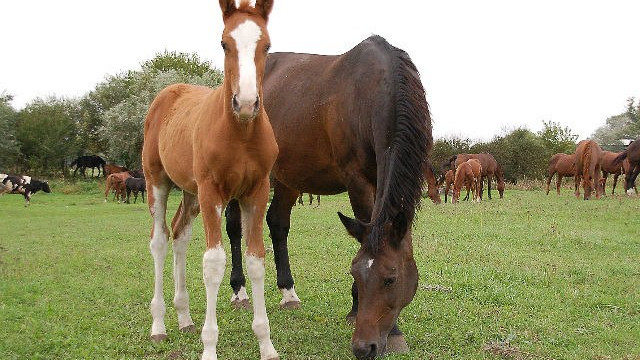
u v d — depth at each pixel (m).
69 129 42.44
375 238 3.67
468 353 4.32
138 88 40.72
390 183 3.83
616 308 5.62
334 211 15.77
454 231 10.65
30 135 40.59
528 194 22.92
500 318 5.23
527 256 8.23
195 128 3.96
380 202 4.07
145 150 4.90
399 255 3.79
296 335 4.78
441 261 7.89
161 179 4.80
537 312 5.48
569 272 7.18
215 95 3.85
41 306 5.76
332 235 10.84
